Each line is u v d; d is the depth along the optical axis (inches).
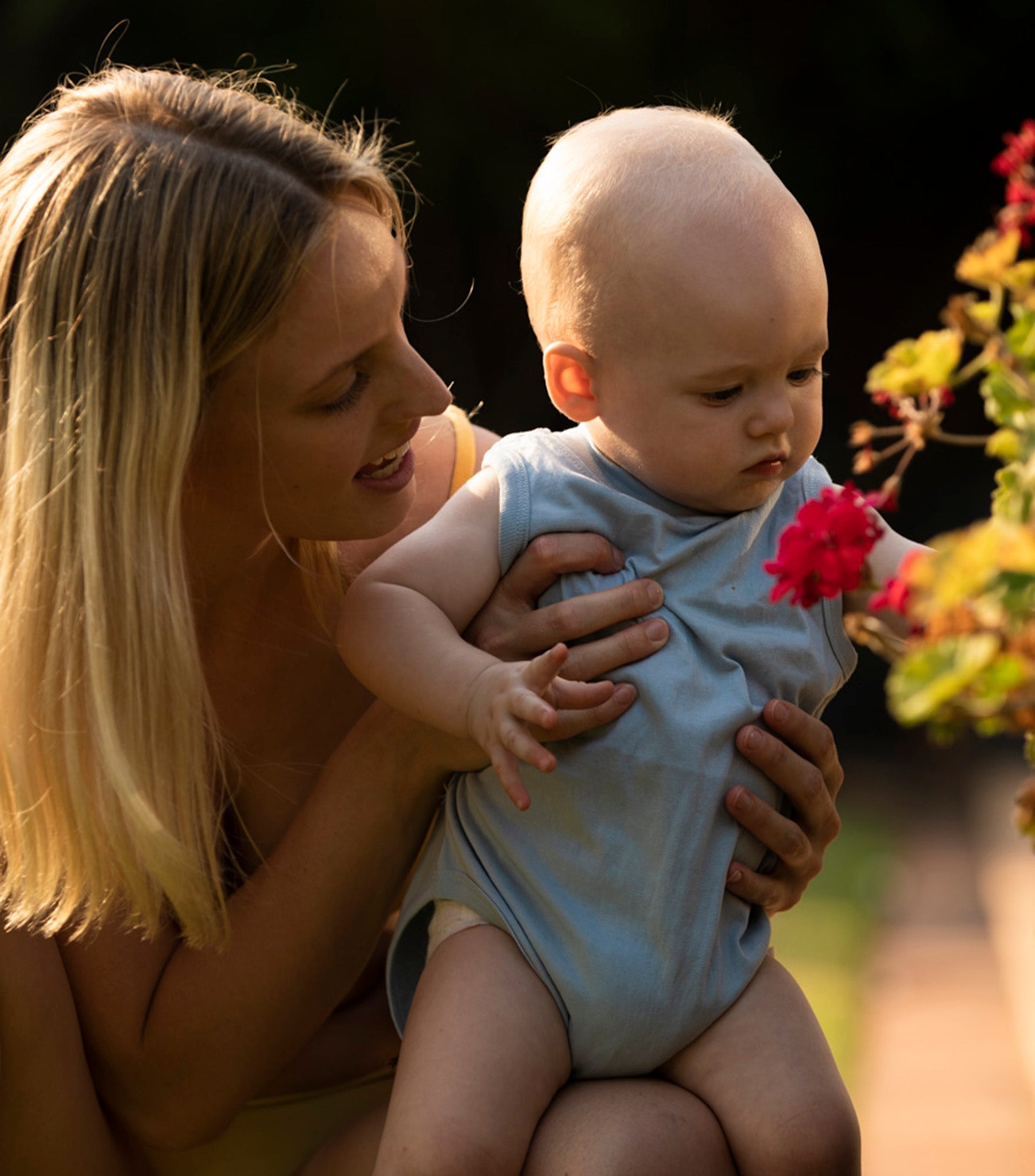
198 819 91.9
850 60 604.4
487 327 577.6
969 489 588.1
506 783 81.3
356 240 85.8
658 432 87.7
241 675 100.7
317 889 92.8
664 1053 86.3
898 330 661.3
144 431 84.8
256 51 547.8
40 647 86.8
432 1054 83.4
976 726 57.7
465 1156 79.5
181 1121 96.1
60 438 85.9
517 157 570.3
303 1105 102.2
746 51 598.5
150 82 91.9
